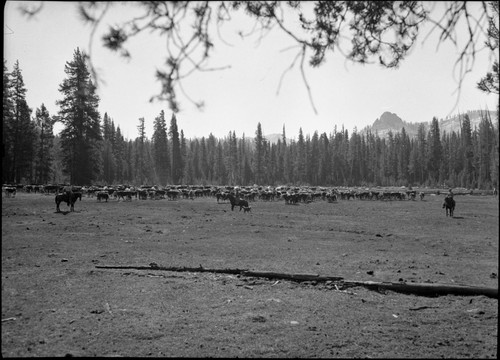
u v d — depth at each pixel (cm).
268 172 11375
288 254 1242
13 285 826
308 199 4347
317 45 298
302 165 11275
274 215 2638
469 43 265
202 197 4834
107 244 1376
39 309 683
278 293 805
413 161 10850
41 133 6284
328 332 599
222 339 566
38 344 540
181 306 713
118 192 3734
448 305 739
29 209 2525
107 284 846
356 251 1322
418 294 811
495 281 907
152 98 242
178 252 1246
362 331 604
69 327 605
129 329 600
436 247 1432
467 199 5184
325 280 882
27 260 1080
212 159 11975
